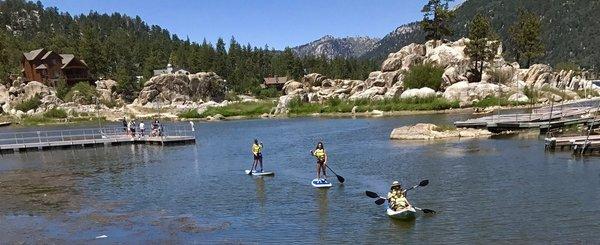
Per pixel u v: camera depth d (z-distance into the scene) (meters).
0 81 158.50
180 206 27.47
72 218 25.80
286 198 28.05
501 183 29.19
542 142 45.69
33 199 31.03
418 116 90.25
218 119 114.12
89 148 59.84
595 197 24.92
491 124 55.41
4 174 41.94
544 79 118.50
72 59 158.88
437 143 49.34
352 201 26.66
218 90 164.00
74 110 131.50
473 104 99.19
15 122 120.06
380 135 61.06
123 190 32.75
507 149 42.44
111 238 21.98
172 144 60.84
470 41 114.44
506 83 115.12
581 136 42.56
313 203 26.62
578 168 32.28
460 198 26.19
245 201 27.84
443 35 140.38
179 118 119.81
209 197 29.33
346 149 48.72
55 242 21.77
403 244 19.52
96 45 180.75
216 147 56.28
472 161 37.25
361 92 124.88
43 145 59.50
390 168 36.25
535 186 27.95
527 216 22.33
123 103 150.38
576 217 21.83
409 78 117.62
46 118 123.44
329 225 22.44
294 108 118.06
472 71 116.56
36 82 146.00
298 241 20.47
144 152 54.03
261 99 169.12
